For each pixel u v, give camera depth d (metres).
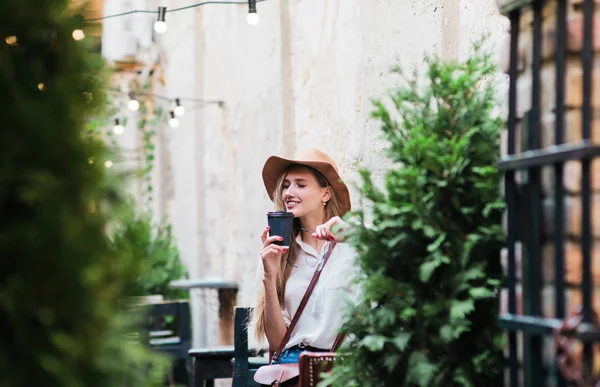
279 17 9.39
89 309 2.17
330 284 5.03
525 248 3.08
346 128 7.87
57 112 2.19
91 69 2.34
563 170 2.91
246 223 10.58
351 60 7.77
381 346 3.43
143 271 2.32
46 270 2.12
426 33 6.37
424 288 3.52
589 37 2.77
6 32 2.24
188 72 13.04
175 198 14.07
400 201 3.59
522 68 3.31
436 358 3.47
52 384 2.12
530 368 2.95
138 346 2.35
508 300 3.13
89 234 2.20
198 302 12.77
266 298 5.08
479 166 3.56
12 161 2.11
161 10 7.64
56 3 2.29
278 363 5.09
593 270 2.87
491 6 5.47
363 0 7.48
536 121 3.04
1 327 2.12
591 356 2.70
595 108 2.91
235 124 11.03
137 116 14.57
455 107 3.68
